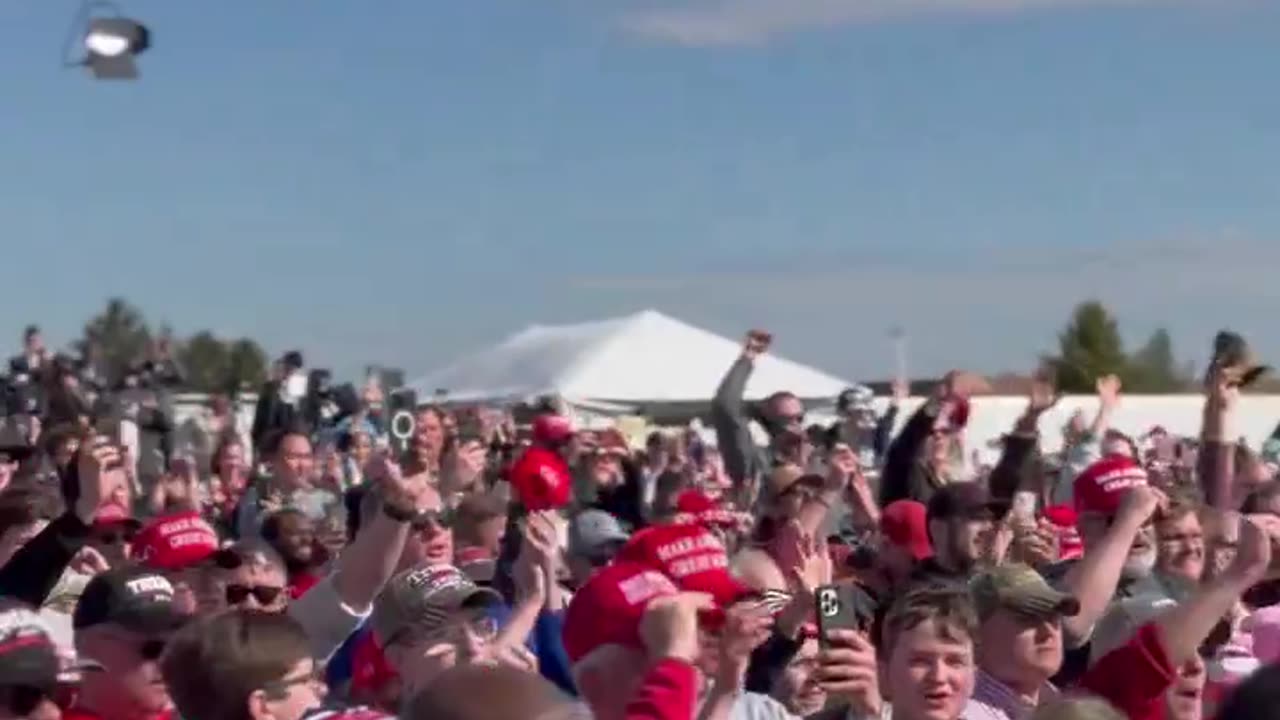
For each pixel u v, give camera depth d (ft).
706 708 17.20
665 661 15.64
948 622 17.61
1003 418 85.20
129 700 17.52
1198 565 25.46
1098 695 19.19
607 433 39.86
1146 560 25.63
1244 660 22.81
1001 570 19.89
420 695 11.09
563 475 22.54
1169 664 20.07
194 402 82.79
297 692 15.83
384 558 21.95
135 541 23.39
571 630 17.29
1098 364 212.43
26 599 24.04
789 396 43.19
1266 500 29.71
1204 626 20.29
